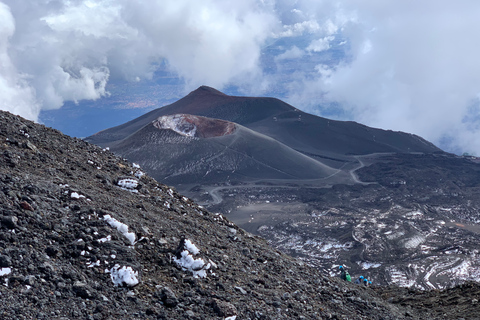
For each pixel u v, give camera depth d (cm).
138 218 1259
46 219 1005
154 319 846
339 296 1422
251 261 1384
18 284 784
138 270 960
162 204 1567
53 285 823
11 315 705
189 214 1641
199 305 948
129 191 1545
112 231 1056
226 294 1047
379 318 1342
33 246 898
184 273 1065
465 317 1574
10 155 1318
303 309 1146
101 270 924
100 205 1206
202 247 1280
